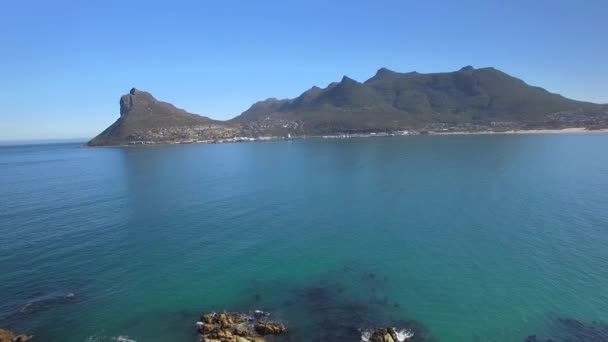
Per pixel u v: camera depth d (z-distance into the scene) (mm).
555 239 53031
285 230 59844
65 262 47938
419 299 38844
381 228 60188
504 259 47281
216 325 34406
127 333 33906
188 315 36625
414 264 46719
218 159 169000
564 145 181250
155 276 44250
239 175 115750
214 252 51156
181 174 120938
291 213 69562
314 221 64438
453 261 47188
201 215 68812
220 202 78688
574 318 35031
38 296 39812
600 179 92875
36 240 55844
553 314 35625
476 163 126750
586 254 47906
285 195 84688
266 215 68312
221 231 59625
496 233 56344
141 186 99500
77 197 86188
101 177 119312
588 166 113188
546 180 93062
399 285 41781
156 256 49875
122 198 84125
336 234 57750
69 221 65500
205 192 89250
